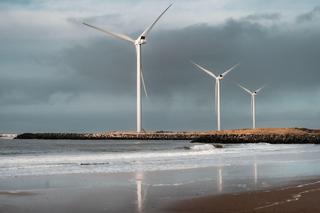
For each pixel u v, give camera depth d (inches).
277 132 4690.0
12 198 672.4
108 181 887.7
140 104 3678.6
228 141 3993.6
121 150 2534.5
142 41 3282.5
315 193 687.1
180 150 2429.9
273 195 669.9
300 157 1706.4
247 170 1125.7
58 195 700.7
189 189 758.5
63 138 6018.7
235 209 564.1
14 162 1371.8
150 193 714.2
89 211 566.9
